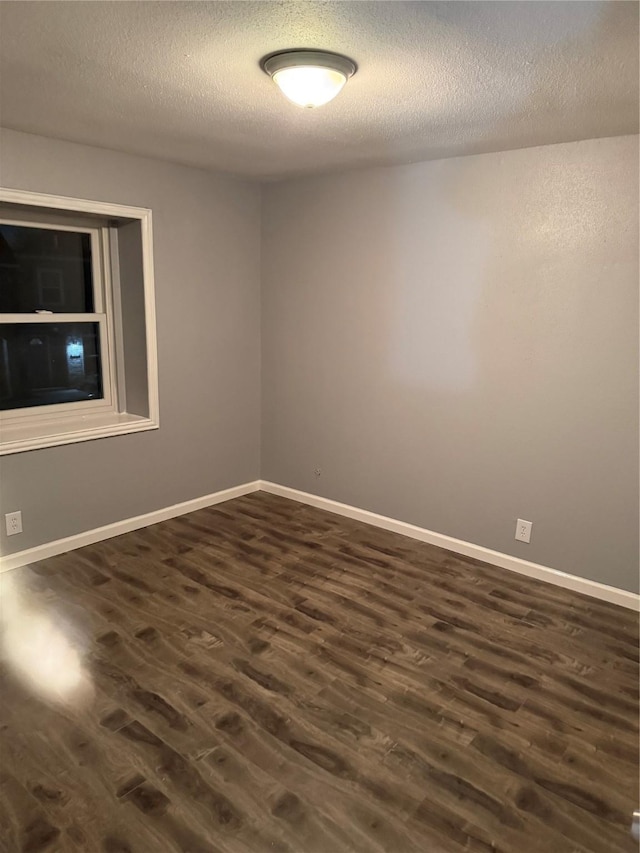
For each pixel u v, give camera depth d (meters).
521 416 3.17
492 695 2.31
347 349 3.86
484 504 3.39
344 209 3.70
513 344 3.14
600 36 1.66
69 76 2.07
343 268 3.77
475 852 1.67
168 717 2.14
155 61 1.92
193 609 2.85
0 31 1.71
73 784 1.85
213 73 2.02
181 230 3.69
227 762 1.95
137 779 1.88
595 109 2.30
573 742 2.08
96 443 3.49
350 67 1.89
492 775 1.93
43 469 3.28
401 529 3.79
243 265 4.12
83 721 2.11
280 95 2.24
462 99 2.21
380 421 3.78
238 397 4.28
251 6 1.53
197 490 4.13
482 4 1.48
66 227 3.45
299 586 3.10
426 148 2.98
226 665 2.44
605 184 2.75
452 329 3.35
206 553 3.46
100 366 3.77
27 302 3.38
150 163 3.45
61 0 1.51
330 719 2.16
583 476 3.02
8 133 2.87
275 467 4.46
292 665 2.45
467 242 3.21
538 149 2.91
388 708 2.22
